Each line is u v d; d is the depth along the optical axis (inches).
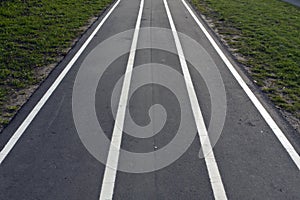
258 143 221.0
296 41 461.7
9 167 195.2
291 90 301.7
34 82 308.2
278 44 444.8
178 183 183.3
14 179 185.6
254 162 202.2
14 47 398.3
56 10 607.8
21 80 312.2
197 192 176.9
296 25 563.5
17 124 239.3
